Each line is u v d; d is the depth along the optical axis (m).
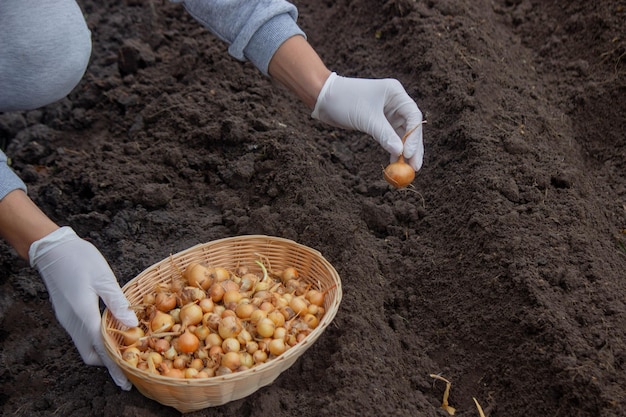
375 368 1.13
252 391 1.08
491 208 1.26
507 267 1.20
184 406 1.07
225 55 1.57
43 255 1.11
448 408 1.14
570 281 1.17
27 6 1.20
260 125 1.43
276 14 1.20
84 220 1.35
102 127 1.52
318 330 1.07
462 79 1.44
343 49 1.60
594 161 1.43
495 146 1.34
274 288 1.17
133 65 1.58
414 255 1.28
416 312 1.23
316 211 1.29
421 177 1.37
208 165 1.41
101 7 1.72
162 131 1.47
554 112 1.46
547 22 1.59
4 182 1.10
